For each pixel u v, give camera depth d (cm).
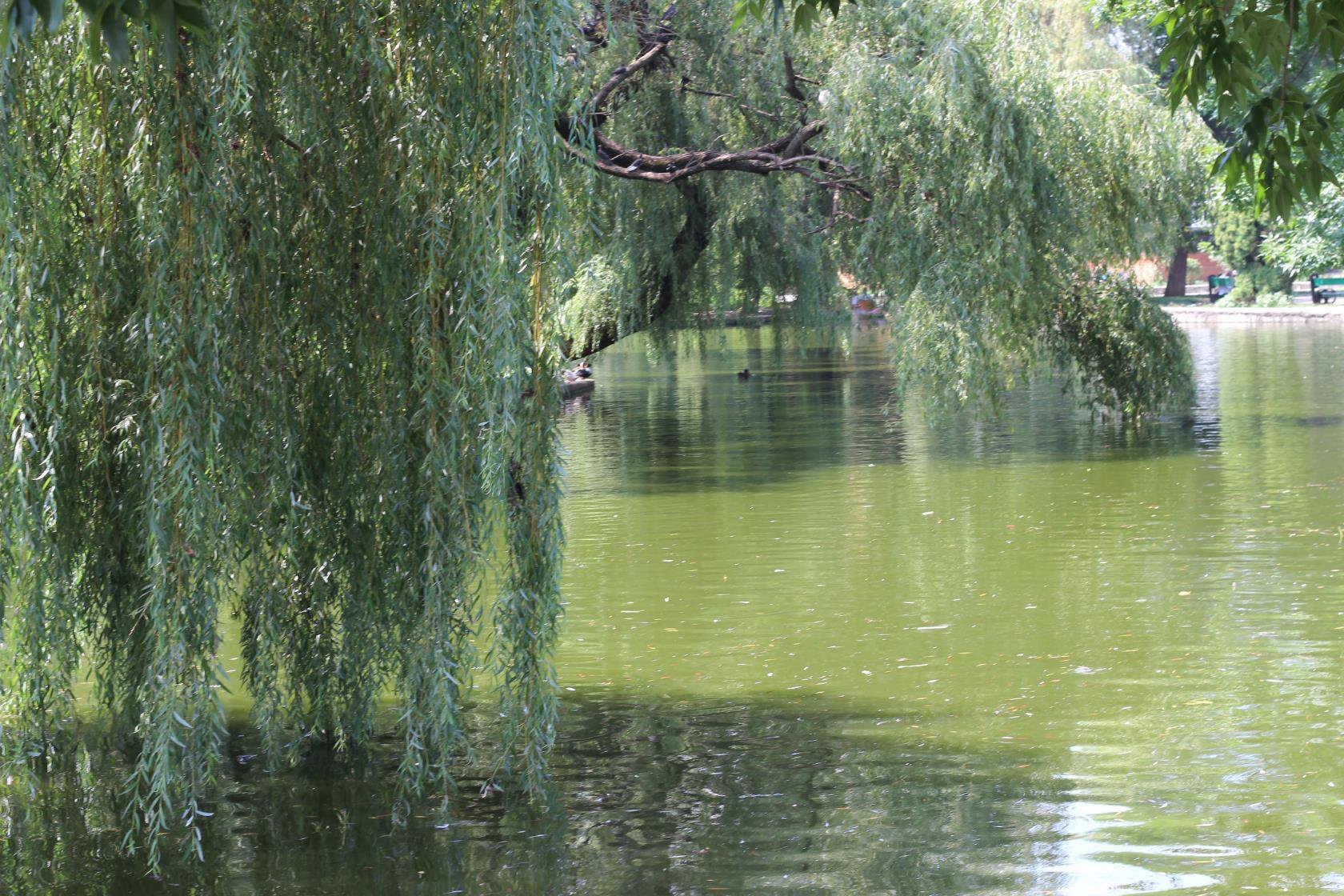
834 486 2173
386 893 762
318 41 873
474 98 858
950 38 2020
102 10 412
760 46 2153
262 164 852
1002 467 2303
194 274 796
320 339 895
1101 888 748
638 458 2572
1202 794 880
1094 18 2639
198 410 798
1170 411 2967
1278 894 734
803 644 1272
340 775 946
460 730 938
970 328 2072
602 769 955
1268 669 1147
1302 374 3675
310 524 913
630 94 2197
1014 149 2038
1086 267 2542
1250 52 791
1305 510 1823
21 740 927
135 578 905
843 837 827
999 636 1278
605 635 1320
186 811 866
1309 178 737
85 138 838
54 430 827
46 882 784
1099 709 1060
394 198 870
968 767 941
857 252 2128
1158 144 2297
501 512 874
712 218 2352
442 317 868
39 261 817
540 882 771
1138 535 1709
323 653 946
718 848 814
